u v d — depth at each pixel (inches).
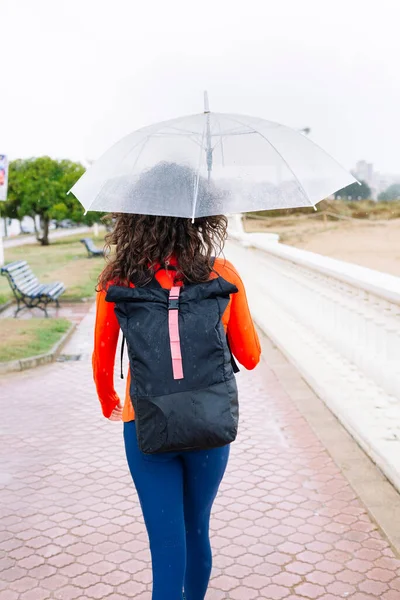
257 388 261.3
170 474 91.6
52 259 987.9
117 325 93.4
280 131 106.6
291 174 100.3
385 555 136.1
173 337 85.3
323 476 175.6
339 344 245.8
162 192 91.1
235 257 514.6
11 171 1571.1
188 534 99.2
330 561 134.3
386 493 161.6
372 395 206.1
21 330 385.1
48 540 145.3
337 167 107.1
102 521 154.1
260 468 182.4
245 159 99.8
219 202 92.9
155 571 91.9
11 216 1715.1
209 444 85.7
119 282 91.5
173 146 97.5
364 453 187.5
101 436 213.2
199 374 85.2
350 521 150.9
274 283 358.0
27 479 179.2
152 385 84.7
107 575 130.6
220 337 86.9
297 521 151.6
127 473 182.5
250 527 149.5
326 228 1327.5
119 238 92.7
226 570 131.7
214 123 103.1
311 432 209.0
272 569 131.9
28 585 127.4
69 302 530.6
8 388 274.7
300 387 256.8
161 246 90.4
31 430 219.9
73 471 184.5
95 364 96.0
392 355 200.2
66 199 1571.1
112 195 93.9
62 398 258.5
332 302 255.4
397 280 201.8
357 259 916.0
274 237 444.5
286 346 303.9
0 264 725.9
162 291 88.4
